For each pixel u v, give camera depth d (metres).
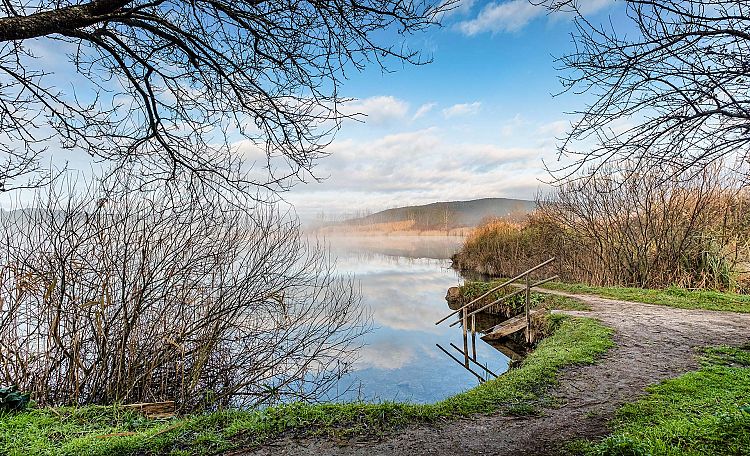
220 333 8.05
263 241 8.98
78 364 7.21
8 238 7.52
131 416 5.75
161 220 8.05
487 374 11.49
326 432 4.91
